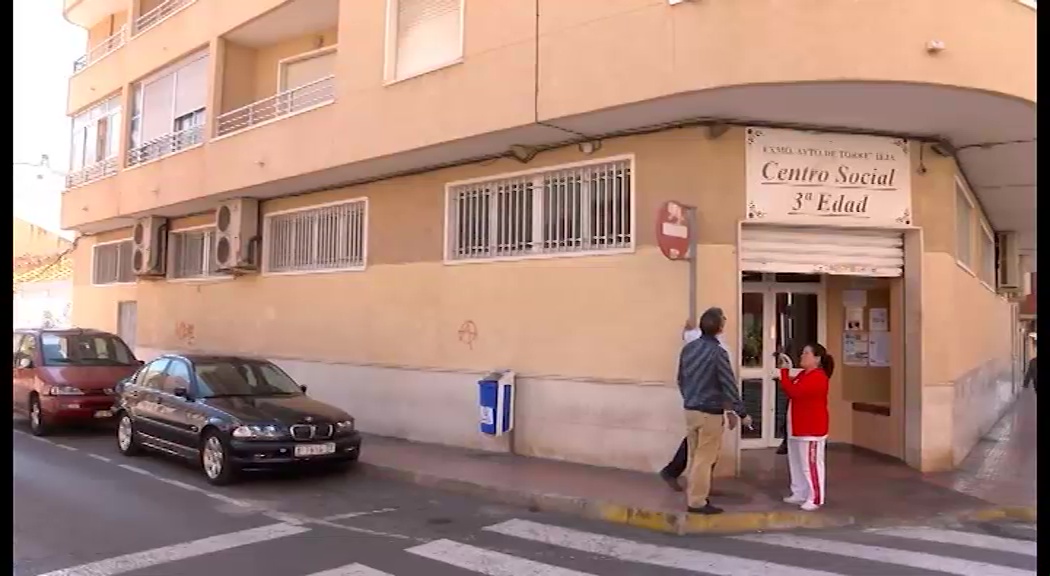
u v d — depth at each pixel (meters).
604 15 8.59
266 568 5.86
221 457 8.83
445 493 8.60
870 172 9.20
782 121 8.85
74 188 19.16
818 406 7.55
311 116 12.00
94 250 20.84
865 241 9.40
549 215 10.12
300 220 13.95
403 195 11.88
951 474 9.24
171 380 10.17
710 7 7.95
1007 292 18.16
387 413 11.84
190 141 15.27
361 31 11.30
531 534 6.91
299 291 13.66
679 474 8.14
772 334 10.46
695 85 7.95
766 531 7.12
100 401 12.61
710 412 7.17
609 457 9.28
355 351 12.47
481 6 9.73
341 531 6.97
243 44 14.78
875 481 8.81
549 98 8.96
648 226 9.09
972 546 6.57
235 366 10.30
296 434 8.91
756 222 8.81
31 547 6.38
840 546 6.55
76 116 20.02
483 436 10.54
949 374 9.56
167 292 17.34
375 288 12.21
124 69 17.47
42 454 10.87
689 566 5.95
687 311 8.77
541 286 10.03
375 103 10.95
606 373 9.35
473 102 9.71
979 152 10.05
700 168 8.84
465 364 10.84
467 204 11.09
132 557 6.12
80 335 13.87
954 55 7.82
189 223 16.80
